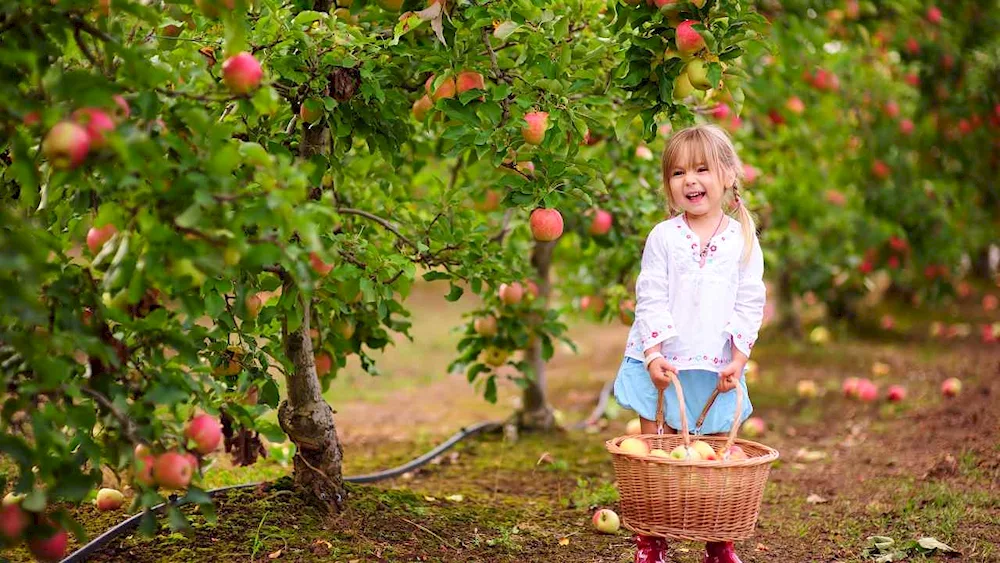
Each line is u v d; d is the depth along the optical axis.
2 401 2.43
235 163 2.12
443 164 4.99
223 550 2.87
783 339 8.23
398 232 3.39
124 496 3.53
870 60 6.47
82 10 2.24
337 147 3.37
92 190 2.32
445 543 3.15
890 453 4.59
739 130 5.41
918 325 8.95
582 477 4.33
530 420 5.35
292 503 3.20
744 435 5.24
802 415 5.70
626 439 2.85
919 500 3.71
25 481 2.15
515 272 3.82
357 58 2.95
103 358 2.18
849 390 5.81
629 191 4.41
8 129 2.21
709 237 3.04
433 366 8.40
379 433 5.48
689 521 2.57
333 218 2.16
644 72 2.83
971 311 9.61
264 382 3.06
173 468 2.25
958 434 4.65
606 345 9.28
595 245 4.94
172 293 2.23
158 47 2.60
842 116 6.69
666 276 3.01
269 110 2.34
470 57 3.02
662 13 2.67
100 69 2.34
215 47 2.87
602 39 3.05
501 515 3.61
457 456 4.78
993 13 6.09
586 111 3.09
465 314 4.54
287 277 2.92
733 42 2.71
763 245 6.76
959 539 3.26
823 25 5.25
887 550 3.22
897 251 7.39
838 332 8.65
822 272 7.86
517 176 2.97
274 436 2.62
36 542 2.24
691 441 2.94
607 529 3.45
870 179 6.92
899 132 6.46
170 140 2.14
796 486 4.13
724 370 2.87
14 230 2.20
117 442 2.32
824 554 3.23
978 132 6.28
